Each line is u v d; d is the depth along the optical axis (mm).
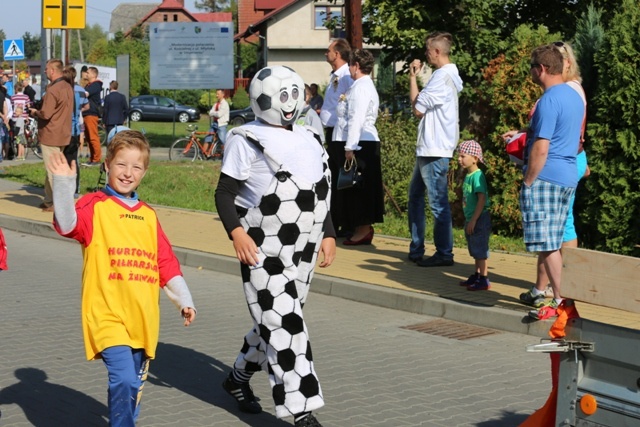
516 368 7234
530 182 7531
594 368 4184
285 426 5773
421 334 8250
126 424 4844
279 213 5285
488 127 14367
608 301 4074
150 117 53750
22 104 26312
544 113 7418
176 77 29594
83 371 6848
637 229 11719
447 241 10625
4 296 9414
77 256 12000
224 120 25859
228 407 6129
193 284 10328
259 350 5770
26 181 19172
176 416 5902
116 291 4848
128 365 4801
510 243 12859
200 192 18391
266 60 54406
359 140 11680
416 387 6668
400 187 15492
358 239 12117
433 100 10195
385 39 18953
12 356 7203
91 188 17625
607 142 11758
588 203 12078
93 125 22516
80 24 18141
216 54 29500
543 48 7555
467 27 18766
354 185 11859
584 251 4160
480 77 18531
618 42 11578
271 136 5320
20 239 13266
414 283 9711
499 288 9445
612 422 4078
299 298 5406
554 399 4570
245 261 5289
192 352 7496
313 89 20344
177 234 12914
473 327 8508
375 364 7270
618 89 11547
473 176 9125
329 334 8219
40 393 6309
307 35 54750
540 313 5602
